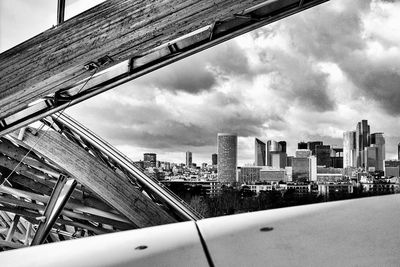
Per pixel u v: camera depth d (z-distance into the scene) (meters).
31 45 6.20
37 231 9.19
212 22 6.01
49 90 6.29
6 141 9.22
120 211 10.31
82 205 10.95
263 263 0.87
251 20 6.48
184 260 0.93
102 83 6.82
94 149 11.76
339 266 0.81
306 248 0.95
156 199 12.82
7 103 6.34
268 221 1.30
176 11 5.85
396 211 1.31
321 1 6.32
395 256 0.83
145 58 6.71
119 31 5.96
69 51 6.05
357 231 1.06
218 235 1.16
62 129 10.55
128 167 11.77
